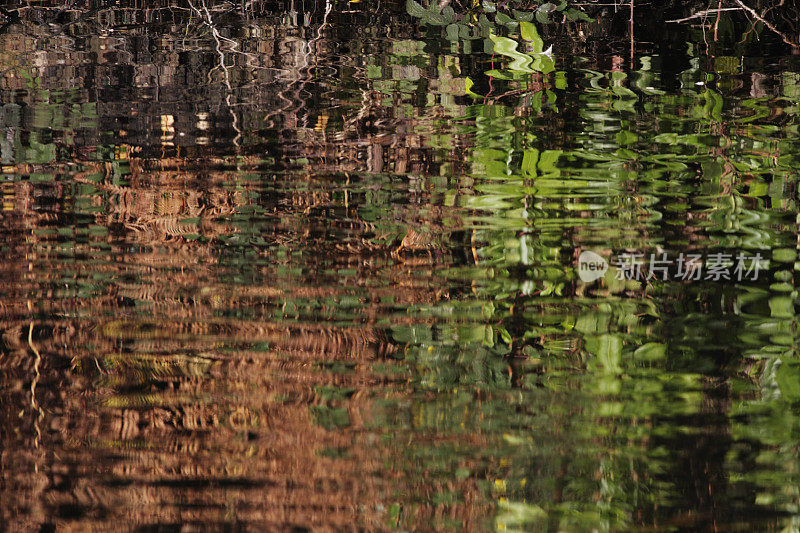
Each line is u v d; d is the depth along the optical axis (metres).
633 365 5.36
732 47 10.46
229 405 5.02
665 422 4.88
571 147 7.89
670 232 6.59
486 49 9.58
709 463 4.59
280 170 7.54
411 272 6.23
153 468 4.57
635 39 10.72
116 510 4.28
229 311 5.82
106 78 9.58
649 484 4.47
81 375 5.23
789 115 8.48
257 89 9.31
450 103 8.91
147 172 7.49
